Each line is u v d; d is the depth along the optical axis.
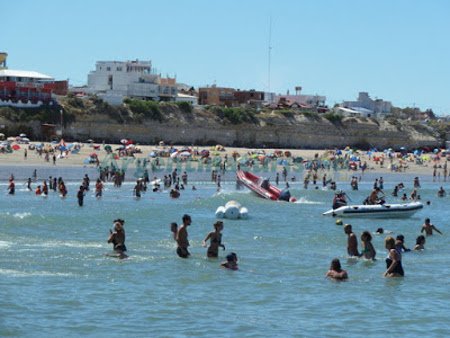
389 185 107.81
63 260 33.22
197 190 85.44
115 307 25.22
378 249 40.59
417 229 52.16
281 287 29.22
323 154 141.75
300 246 41.47
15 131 140.75
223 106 189.25
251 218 55.72
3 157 103.88
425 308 26.30
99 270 31.28
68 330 22.33
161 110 164.00
